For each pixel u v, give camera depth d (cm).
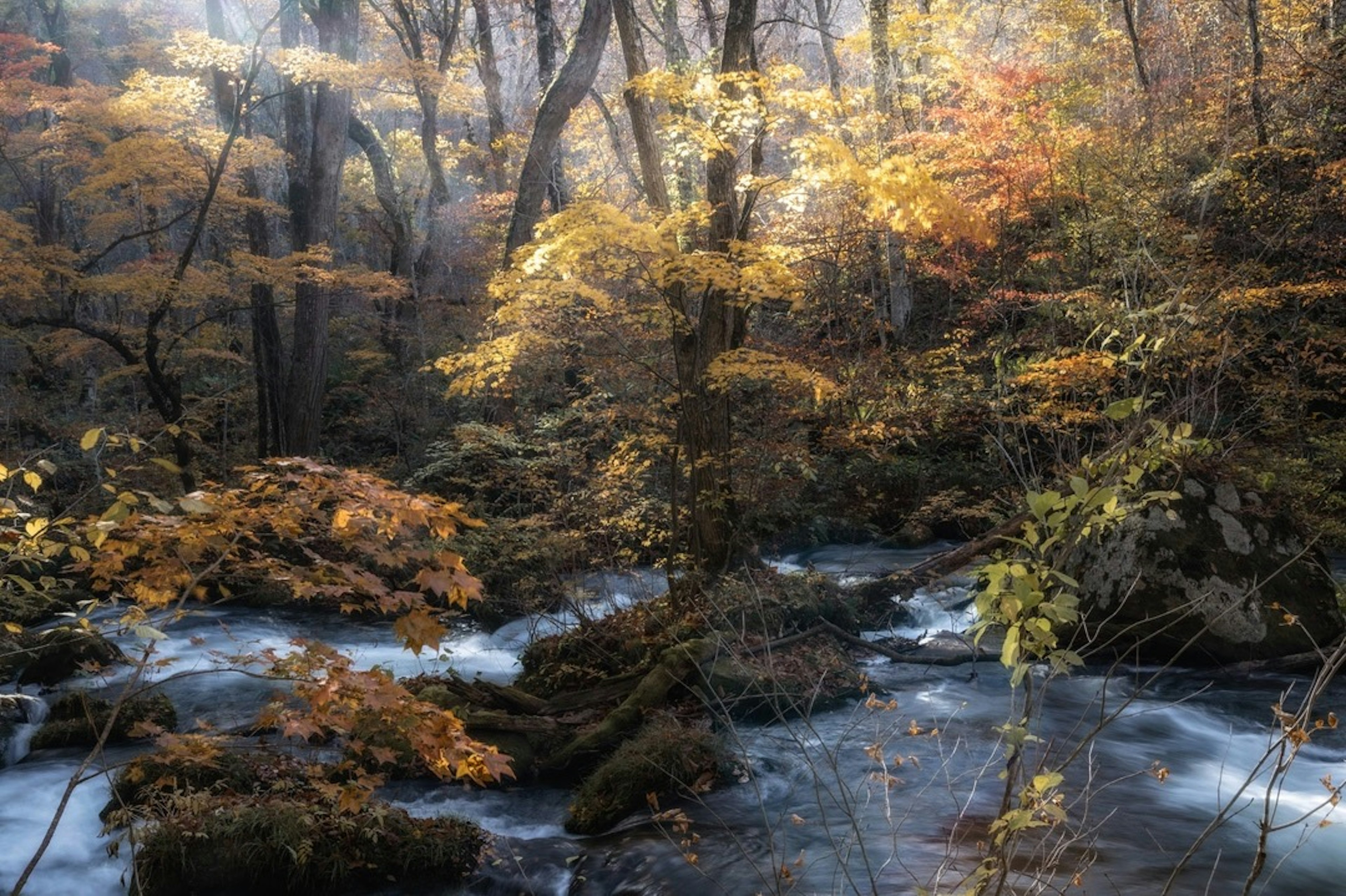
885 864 409
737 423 1414
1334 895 501
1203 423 1152
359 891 582
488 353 967
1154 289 1053
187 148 1719
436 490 1727
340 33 1862
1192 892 496
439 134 3209
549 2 2441
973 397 1487
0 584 374
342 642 1234
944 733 784
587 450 1429
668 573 979
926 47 1709
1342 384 1506
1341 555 1266
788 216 1588
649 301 1325
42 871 611
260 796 649
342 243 3131
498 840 644
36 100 1652
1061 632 986
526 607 1198
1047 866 400
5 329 1656
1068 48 2225
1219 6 1900
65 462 2056
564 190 2456
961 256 1677
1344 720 773
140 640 1184
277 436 1931
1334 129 1502
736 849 597
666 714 794
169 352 1758
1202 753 731
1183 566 939
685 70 1661
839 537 1655
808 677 877
